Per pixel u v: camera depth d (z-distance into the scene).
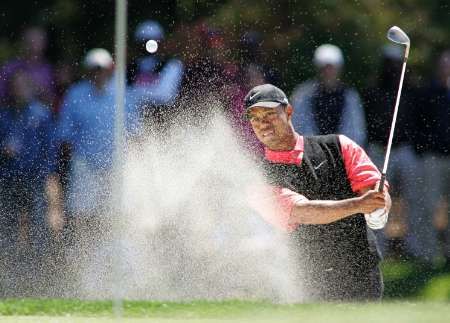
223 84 33.72
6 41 40.00
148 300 21.55
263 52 40.31
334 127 34.25
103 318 18.62
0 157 33.78
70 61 39.44
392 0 43.78
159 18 40.28
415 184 36.00
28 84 36.34
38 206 32.47
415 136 36.22
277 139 20.53
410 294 27.58
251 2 41.12
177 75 33.16
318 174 20.50
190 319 18.12
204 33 37.53
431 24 43.84
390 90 36.66
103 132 32.16
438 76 36.72
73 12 41.00
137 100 32.28
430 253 35.81
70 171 32.62
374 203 19.83
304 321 17.09
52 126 33.84
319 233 20.66
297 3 41.91
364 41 42.66
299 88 34.69
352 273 20.70
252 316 18.00
